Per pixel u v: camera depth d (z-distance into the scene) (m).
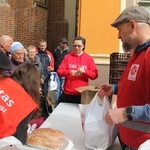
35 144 1.58
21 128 1.42
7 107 1.36
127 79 1.53
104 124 1.69
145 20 1.50
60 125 2.21
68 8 11.91
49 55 6.26
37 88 1.55
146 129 1.46
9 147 1.26
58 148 1.58
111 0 4.14
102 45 4.18
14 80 1.53
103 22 4.16
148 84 1.41
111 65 3.20
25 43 10.67
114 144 1.86
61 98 3.49
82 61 3.53
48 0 11.88
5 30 10.48
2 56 1.46
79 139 1.90
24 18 10.59
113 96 1.88
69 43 11.85
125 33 1.52
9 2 10.53
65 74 3.45
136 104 1.47
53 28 12.00
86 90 2.76
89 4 4.18
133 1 4.13
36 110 1.54
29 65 1.59
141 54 1.48
